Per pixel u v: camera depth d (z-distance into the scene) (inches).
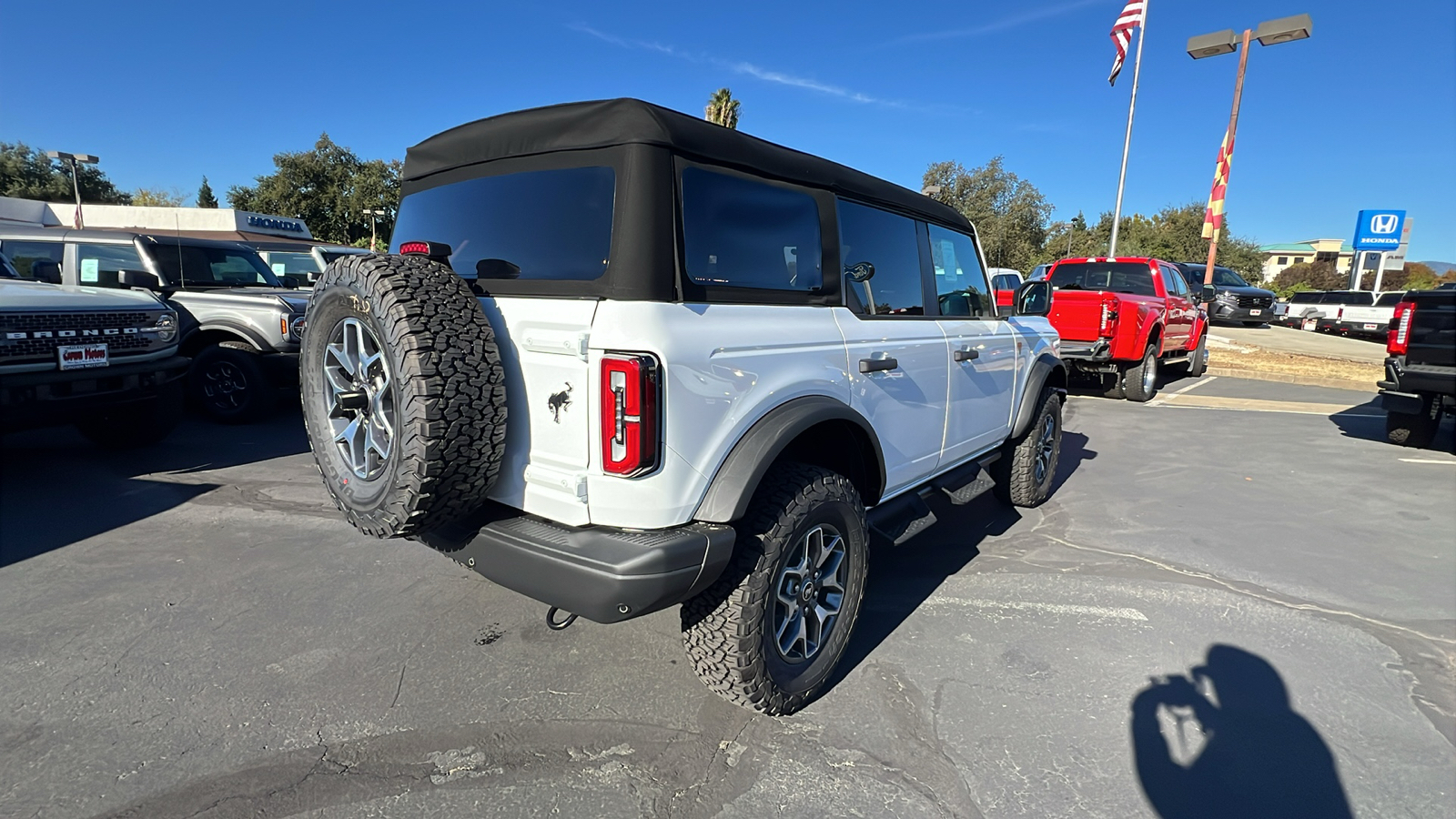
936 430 149.4
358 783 92.7
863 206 132.0
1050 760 99.9
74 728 101.6
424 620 134.4
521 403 94.4
